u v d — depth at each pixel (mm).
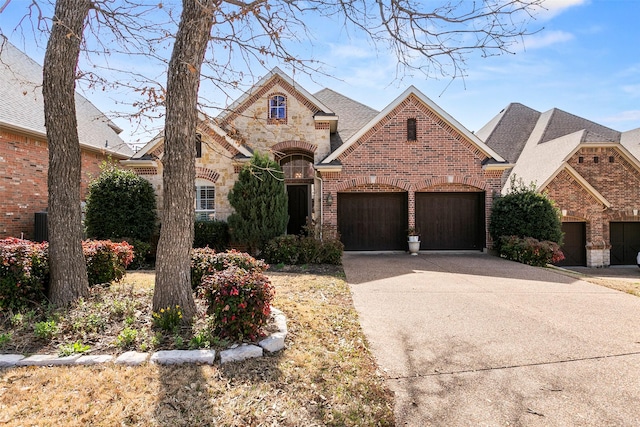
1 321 4996
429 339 5383
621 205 16938
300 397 3666
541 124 21844
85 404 3301
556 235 13188
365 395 3807
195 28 5340
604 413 3520
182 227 5379
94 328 4750
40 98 15797
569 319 6293
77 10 5867
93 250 6820
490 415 3500
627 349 5012
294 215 16516
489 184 14750
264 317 4793
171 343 4527
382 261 12570
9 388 3490
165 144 5418
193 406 3369
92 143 16422
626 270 16125
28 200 13492
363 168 14688
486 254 14391
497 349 5020
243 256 7043
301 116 15133
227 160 14047
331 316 6219
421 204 15172
